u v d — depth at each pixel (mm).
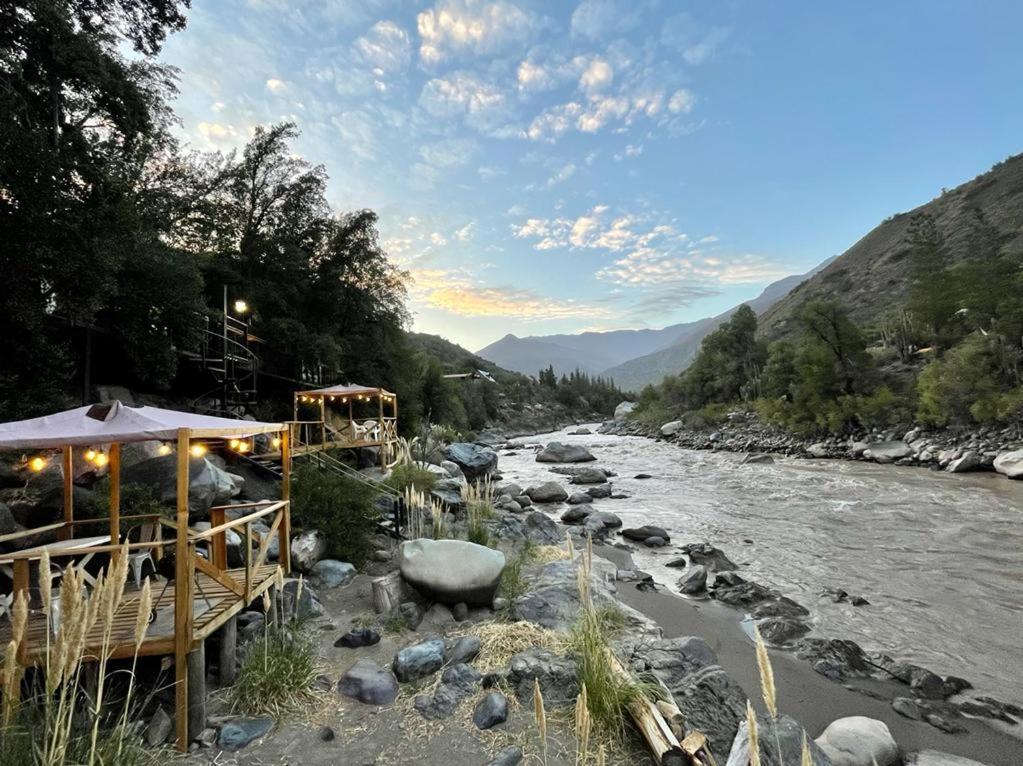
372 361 25781
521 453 40562
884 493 16734
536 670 4574
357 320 25078
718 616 7613
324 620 6098
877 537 11664
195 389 17703
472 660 5070
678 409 56312
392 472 12805
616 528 13719
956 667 6020
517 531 10961
